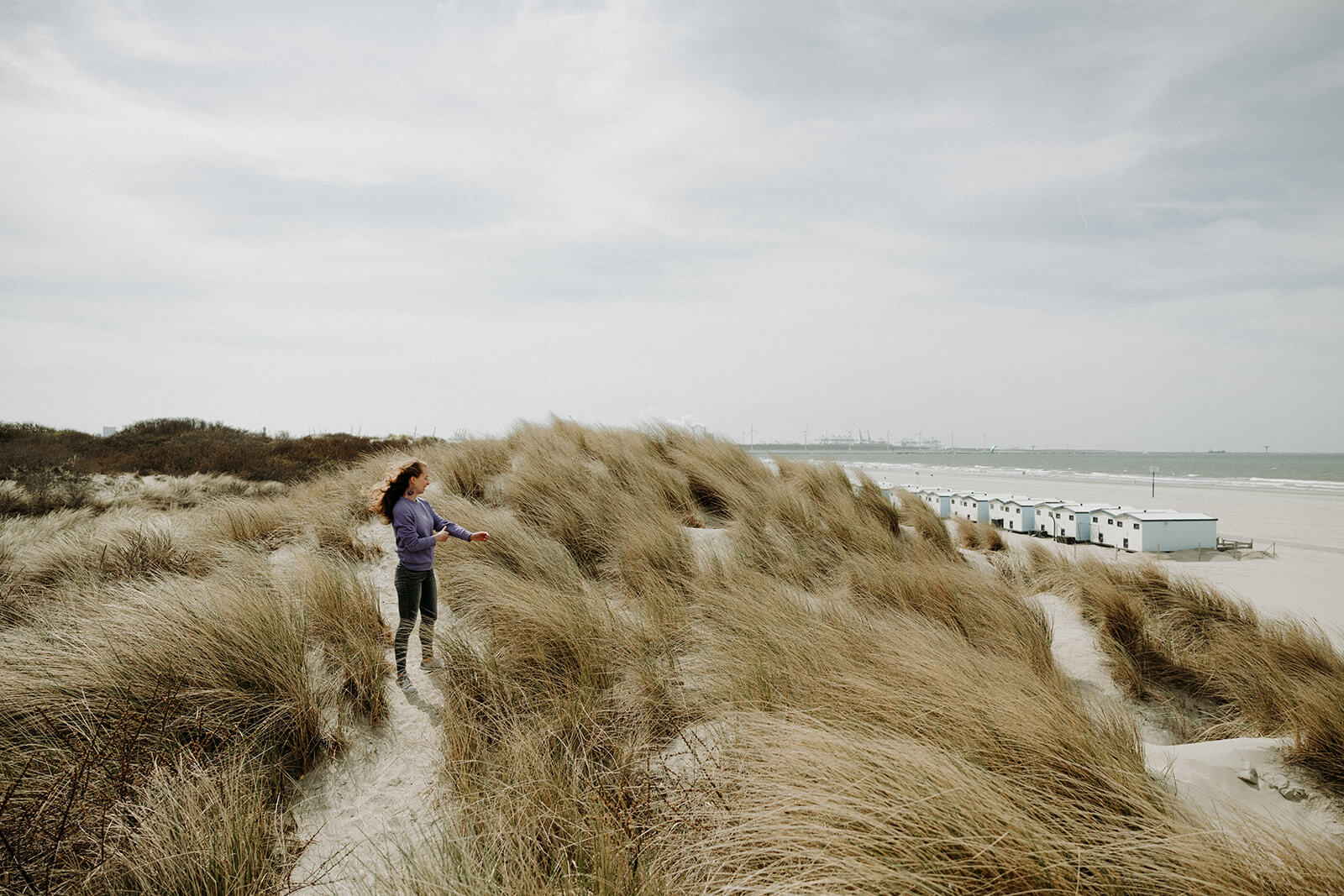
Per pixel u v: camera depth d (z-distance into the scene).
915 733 2.89
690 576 5.78
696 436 11.12
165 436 25.31
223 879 2.42
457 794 2.94
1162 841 2.08
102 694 3.37
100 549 6.22
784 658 3.85
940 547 8.83
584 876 2.22
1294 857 2.09
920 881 1.93
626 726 3.49
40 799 2.68
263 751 3.19
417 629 4.96
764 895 2.00
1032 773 2.52
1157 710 4.89
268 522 7.55
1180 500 43.56
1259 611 11.05
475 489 8.62
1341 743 3.16
